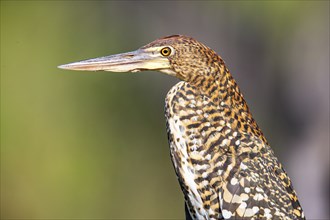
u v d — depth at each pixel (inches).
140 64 564.7
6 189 1295.5
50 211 1288.1
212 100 555.8
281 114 1227.2
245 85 1240.2
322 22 1193.4
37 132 1293.1
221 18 1238.9
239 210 535.5
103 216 1310.3
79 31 1300.4
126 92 1302.9
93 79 1299.2
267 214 534.3
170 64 560.4
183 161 552.1
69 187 1304.1
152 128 1314.0
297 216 544.1
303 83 1208.2
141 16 1290.6
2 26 1280.8
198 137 550.0
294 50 1213.7
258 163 544.4
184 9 1256.8
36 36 1289.4
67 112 1298.0
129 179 1325.0
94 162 1309.1
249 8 1215.6
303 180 1178.6
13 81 1282.0
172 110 557.3
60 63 1293.1
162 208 1336.1
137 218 1331.2
